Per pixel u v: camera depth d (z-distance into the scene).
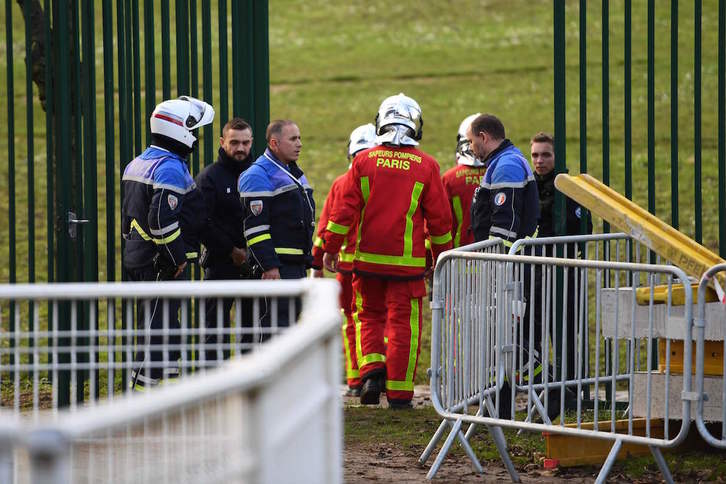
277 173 26.02
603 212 19.55
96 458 11.25
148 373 13.98
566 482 19.09
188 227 24.70
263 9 26.81
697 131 26.14
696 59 26.11
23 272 56.69
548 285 19.83
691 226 62.06
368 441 23.12
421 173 27.78
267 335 25.91
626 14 26.28
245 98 26.95
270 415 8.14
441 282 20.00
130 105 26.67
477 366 19.94
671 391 18.97
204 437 8.72
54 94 27.06
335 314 9.99
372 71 109.44
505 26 121.06
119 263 57.31
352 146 30.86
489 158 26.27
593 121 86.69
